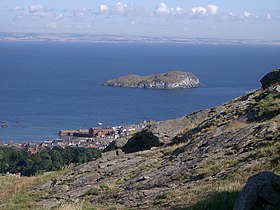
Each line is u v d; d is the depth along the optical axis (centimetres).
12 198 2055
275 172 1389
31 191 2239
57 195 2000
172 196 1471
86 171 2372
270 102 2514
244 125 2281
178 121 2991
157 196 1556
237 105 2738
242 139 1966
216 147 2006
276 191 1060
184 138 2675
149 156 2425
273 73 3080
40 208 1684
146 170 2088
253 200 1035
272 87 2834
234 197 1217
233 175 1490
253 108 2491
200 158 1925
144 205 1455
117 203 1619
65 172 2536
